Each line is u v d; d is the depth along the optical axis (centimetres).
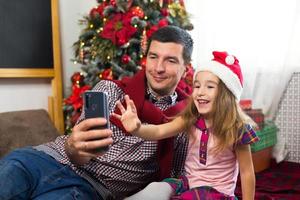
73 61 239
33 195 106
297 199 184
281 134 256
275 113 257
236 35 256
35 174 108
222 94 117
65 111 237
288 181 212
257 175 224
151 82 130
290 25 242
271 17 245
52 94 243
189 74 169
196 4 265
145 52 198
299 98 248
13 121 190
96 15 219
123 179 121
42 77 237
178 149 132
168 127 119
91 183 113
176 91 141
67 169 111
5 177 102
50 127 206
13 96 224
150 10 208
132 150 122
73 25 265
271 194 192
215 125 117
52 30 237
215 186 115
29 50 224
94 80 213
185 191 117
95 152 101
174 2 223
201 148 119
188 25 221
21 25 219
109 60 209
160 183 121
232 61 120
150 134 111
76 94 218
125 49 208
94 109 98
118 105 107
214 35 263
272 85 251
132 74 203
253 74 253
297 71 247
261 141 226
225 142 114
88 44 224
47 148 121
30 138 190
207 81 118
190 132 123
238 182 159
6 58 212
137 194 117
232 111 116
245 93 256
